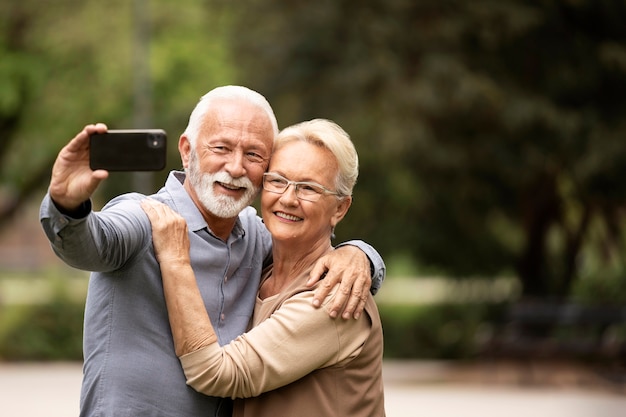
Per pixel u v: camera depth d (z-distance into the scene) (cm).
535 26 1620
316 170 365
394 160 1780
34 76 1998
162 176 1933
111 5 1962
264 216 371
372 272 374
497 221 2008
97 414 348
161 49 1908
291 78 1764
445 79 1603
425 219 2000
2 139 2138
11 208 2311
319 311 355
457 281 2125
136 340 349
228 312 371
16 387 1320
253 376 350
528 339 1491
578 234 1916
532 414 1089
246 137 359
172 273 348
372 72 1648
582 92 1675
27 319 1770
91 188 304
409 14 1653
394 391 1320
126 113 2011
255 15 1845
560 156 1667
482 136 1697
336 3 1700
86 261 321
